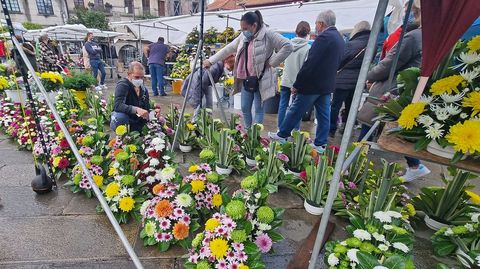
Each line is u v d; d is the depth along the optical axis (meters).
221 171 2.54
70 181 2.21
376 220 1.47
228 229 1.33
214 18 6.81
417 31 2.28
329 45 2.65
